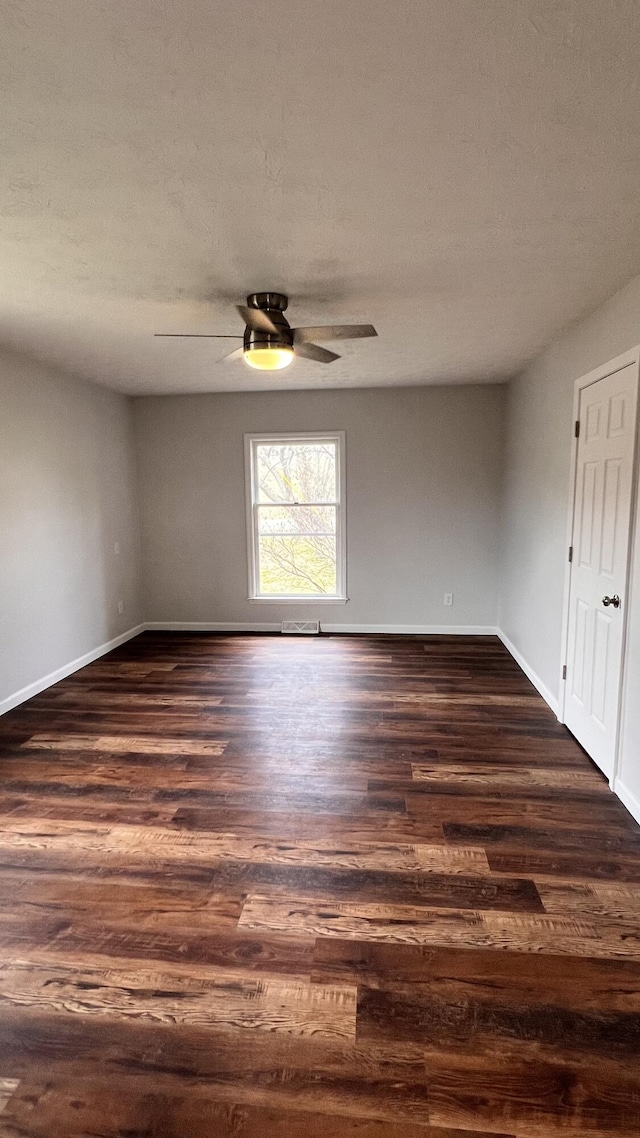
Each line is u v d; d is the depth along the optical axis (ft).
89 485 15.71
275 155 5.23
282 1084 4.58
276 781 9.24
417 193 5.94
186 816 8.29
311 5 3.60
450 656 15.97
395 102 4.50
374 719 11.68
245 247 7.26
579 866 7.13
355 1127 4.27
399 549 18.13
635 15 3.71
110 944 5.98
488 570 17.95
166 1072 4.67
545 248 7.30
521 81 4.28
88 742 10.73
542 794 8.81
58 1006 5.27
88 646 15.70
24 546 12.84
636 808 8.08
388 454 17.71
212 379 15.67
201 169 5.45
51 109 4.52
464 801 8.63
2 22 3.70
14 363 12.45
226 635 18.61
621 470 8.64
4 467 12.14
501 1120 4.31
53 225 6.61
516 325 10.70
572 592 10.89
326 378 15.85
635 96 4.44
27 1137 4.23
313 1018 5.12
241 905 6.51
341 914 6.36
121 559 17.66
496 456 17.38
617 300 8.90
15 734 11.09
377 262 7.75
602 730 9.38
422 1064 4.71
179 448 18.44
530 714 11.90
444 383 16.84
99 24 3.73
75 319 10.21
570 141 5.04
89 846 7.61
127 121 4.69
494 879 6.89
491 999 5.29
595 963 5.68
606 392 9.22
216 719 11.75
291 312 9.93
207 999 5.32
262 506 18.56
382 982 5.48
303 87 4.32
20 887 6.85
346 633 18.62
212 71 4.14
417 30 3.82
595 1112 4.36
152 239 7.00
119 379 15.52
